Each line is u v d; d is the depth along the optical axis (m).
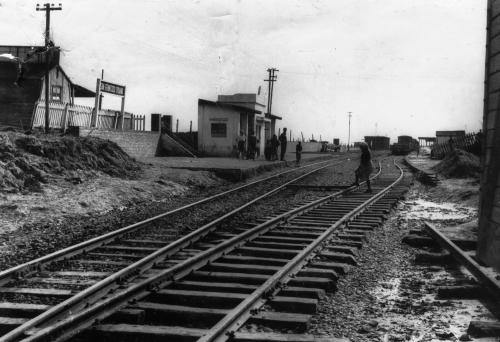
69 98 31.91
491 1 6.55
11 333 4.43
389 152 79.62
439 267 7.82
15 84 27.23
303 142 65.50
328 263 7.51
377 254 8.71
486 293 6.30
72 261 7.65
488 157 6.52
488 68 6.61
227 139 34.34
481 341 4.82
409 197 17.94
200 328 5.14
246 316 5.16
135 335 4.75
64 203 12.66
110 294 5.96
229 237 9.77
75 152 17.20
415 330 5.16
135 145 28.91
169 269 6.47
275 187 19.81
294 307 5.62
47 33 26.80
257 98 38.06
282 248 8.88
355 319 5.48
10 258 7.91
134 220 11.58
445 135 49.56
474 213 13.73
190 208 13.35
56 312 5.00
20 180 13.55
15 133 15.98
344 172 27.88
